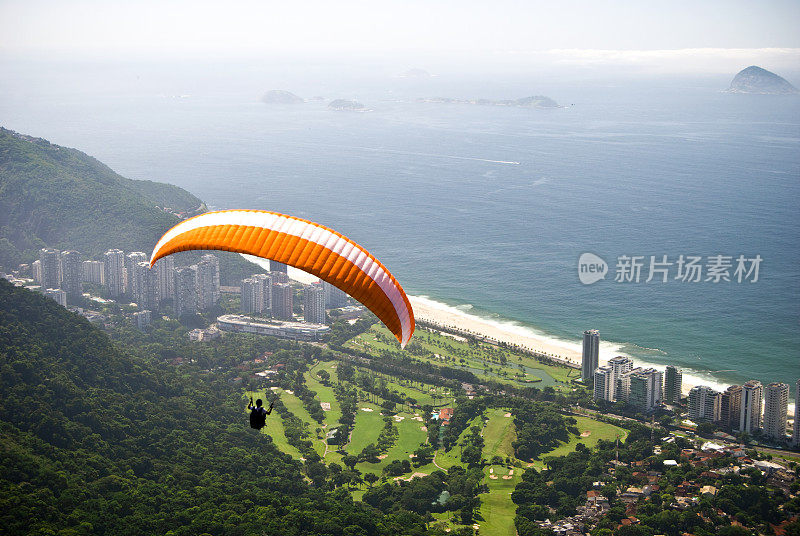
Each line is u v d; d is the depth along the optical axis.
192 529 105.62
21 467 112.12
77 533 99.69
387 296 39.59
